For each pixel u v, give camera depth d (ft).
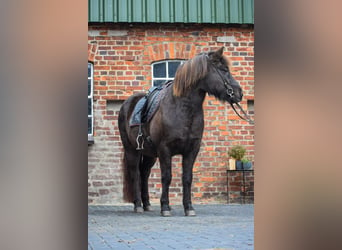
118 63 28.45
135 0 28.32
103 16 28.09
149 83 28.53
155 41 28.73
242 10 28.96
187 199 21.03
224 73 20.67
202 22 28.63
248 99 29.12
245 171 28.50
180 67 20.66
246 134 28.91
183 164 21.11
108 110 28.40
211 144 28.68
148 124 21.81
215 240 13.39
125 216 21.22
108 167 28.12
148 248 12.06
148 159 24.31
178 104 20.65
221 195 28.48
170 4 28.55
